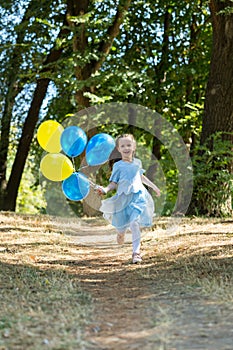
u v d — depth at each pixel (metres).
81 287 5.61
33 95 18.30
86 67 15.06
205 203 12.15
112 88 14.72
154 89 16.94
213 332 3.78
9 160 28.02
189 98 17.69
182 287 5.31
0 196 18.88
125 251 7.97
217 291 4.96
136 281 5.86
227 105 12.22
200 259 6.61
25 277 5.83
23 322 4.07
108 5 14.95
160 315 4.28
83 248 8.37
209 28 17.45
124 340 3.69
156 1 16.58
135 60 17.45
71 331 3.86
